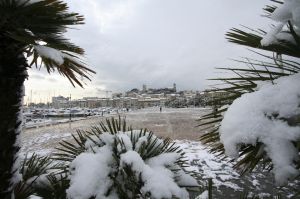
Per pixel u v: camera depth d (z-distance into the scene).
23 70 1.74
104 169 1.55
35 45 1.54
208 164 8.36
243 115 0.93
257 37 1.06
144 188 1.39
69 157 1.96
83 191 1.42
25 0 1.52
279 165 0.82
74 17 1.72
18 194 1.72
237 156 0.92
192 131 21.09
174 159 1.68
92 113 78.75
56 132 24.08
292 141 0.86
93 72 2.02
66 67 2.06
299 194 0.99
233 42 1.13
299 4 0.85
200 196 1.87
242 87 1.09
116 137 1.76
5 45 1.57
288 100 0.90
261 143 0.92
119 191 1.51
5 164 1.57
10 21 1.53
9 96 1.59
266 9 1.13
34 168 2.08
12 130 1.62
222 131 0.97
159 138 1.99
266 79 1.05
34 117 69.88
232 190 5.92
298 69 1.02
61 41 1.88
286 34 0.96
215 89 1.16
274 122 0.89
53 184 1.77
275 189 5.71
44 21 1.62
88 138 1.89
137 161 1.47
